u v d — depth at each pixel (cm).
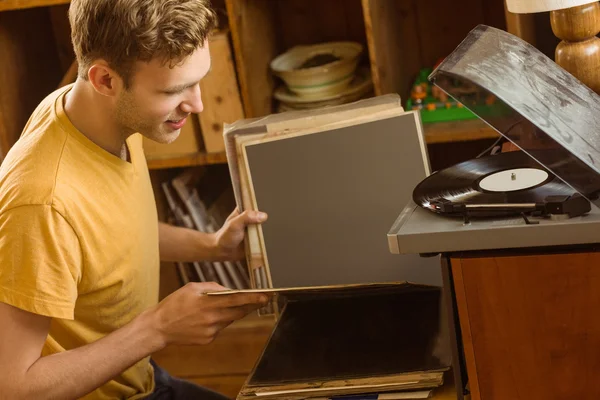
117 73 151
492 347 134
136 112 155
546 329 130
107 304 172
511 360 134
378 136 174
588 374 131
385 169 174
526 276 128
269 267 179
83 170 163
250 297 156
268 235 179
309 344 160
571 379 132
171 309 160
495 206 127
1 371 152
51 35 285
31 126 169
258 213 179
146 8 144
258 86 250
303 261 178
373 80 233
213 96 246
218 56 242
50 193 155
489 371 135
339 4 270
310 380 148
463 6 261
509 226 124
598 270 125
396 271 174
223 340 275
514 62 143
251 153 178
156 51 145
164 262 270
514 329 132
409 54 270
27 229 152
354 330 162
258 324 273
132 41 145
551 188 133
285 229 178
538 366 133
